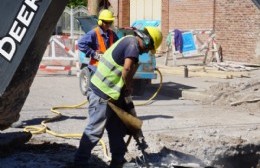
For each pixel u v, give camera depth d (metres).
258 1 7.53
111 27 12.40
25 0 6.95
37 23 6.99
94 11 19.73
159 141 10.48
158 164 8.98
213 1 25.70
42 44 7.38
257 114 13.93
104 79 8.21
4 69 7.03
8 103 7.45
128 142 8.62
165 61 24.27
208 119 13.05
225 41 25.23
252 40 23.94
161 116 13.34
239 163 10.62
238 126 12.24
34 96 15.95
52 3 7.03
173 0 28.42
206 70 21.98
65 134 10.74
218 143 10.45
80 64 16.44
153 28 8.20
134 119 8.23
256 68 22.97
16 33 6.97
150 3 30.47
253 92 15.64
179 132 11.34
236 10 24.61
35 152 9.46
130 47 8.02
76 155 8.37
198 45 25.69
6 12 6.95
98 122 8.25
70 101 15.26
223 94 15.55
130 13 31.94
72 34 28.11
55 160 8.89
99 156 9.34
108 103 8.22
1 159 8.85
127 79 8.09
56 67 20.80
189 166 9.15
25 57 7.14
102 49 11.11
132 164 8.62
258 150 10.85
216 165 10.21
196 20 26.88
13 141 9.48
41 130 10.96
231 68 22.67
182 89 17.03
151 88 17.89
